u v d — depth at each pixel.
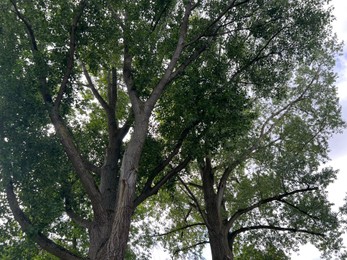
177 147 13.97
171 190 16.97
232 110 13.70
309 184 19.25
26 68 12.78
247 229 20.14
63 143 12.03
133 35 13.94
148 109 12.93
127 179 11.27
